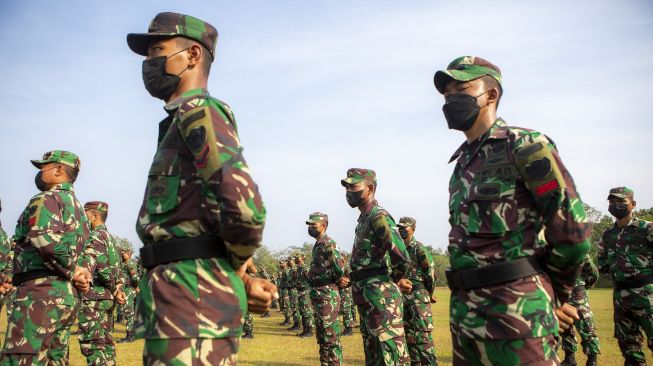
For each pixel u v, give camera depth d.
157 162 2.39
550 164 2.77
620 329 7.02
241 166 2.21
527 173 2.83
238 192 2.13
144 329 2.24
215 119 2.28
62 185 5.06
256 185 2.24
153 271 2.31
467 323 2.97
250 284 2.51
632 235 6.86
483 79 3.29
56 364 4.85
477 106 3.24
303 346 12.25
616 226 7.18
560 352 9.85
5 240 8.62
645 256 6.70
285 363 9.75
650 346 6.68
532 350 2.73
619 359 8.92
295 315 16.84
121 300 8.14
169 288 2.22
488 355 2.86
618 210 6.91
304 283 14.66
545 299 2.82
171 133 2.40
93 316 7.57
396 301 5.89
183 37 2.64
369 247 5.98
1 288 8.35
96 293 7.61
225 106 2.45
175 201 2.29
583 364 8.68
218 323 2.21
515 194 2.90
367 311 5.91
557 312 2.99
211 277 2.25
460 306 3.05
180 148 2.35
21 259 4.75
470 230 3.01
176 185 2.31
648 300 6.62
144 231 2.37
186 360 2.13
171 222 2.29
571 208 2.71
